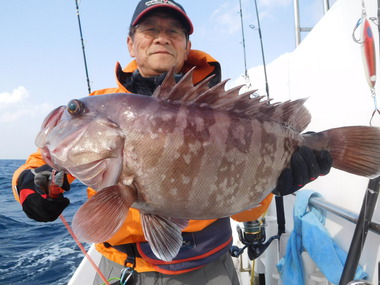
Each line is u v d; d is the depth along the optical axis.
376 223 1.81
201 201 1.50
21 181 1.74
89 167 1.44
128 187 1.42
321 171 1.73
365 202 1.88
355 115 2.54
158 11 2.30
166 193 1.46
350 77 2.64
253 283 3.19
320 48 3.20
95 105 1.52
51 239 8.11
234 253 2.87
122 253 2.13
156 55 2.34
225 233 2.19
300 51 3.77
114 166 1.43
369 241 2.23
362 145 1.77
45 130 1.55
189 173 1.46
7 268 5.89
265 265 3.26
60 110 1.58
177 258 1.98
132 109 1.48
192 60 2.69
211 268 2.14
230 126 1.57
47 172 1.62
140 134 1.44
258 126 1.65
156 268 2.00
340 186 2.75
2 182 26.02
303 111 1.90
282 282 2.83
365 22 2.08
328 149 1.82
